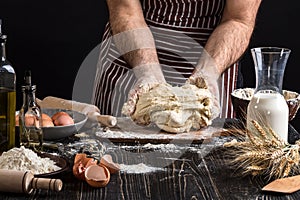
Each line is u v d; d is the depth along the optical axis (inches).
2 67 78.4
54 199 65.9
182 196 67.0
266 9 154.6
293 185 69.3
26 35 158.1
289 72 156.5
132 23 107.0
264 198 66.9
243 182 71.2
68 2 157.0
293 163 71.8
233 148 82.2
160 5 110.9
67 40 158.7
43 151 82.0
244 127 87.2
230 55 101.3
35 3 157.0
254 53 82.5
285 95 96.3
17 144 83.4
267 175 73.3
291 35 155.4
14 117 79.7
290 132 90.1
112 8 110.1
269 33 155.6
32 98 80.4
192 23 110.9
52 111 95.6
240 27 104.6
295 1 154.1
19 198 66.0
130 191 68.2
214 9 110.0
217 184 70.4
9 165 71.2
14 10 157.1
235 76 110.4
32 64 159.3
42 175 69.6
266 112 81.6
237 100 92.4
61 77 160.1
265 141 73.3
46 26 157.9
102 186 68.9
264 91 83.0
